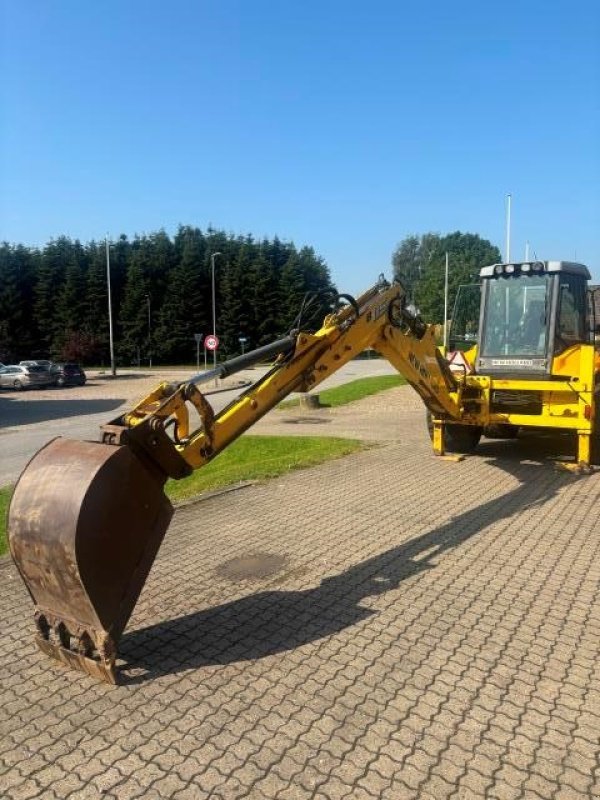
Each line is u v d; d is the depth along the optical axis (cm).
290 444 1166
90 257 7488
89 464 362
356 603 468
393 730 321
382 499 746
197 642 415
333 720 329
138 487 373
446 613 449
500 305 938
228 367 436
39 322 7294
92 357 6812
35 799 278
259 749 308
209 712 339
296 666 383
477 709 337
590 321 979
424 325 755
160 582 511
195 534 627
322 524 654
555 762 296
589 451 873
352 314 592
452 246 11056
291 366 505
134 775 292
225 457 1086
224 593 489
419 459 978
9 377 3653
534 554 559
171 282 7244
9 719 336
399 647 403
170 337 7194
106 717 336
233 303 7244
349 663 385
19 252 7362
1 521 711
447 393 849
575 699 345
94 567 353
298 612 455
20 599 490
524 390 894
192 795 279
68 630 379
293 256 7419
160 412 393
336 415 1678
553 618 439
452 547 580
